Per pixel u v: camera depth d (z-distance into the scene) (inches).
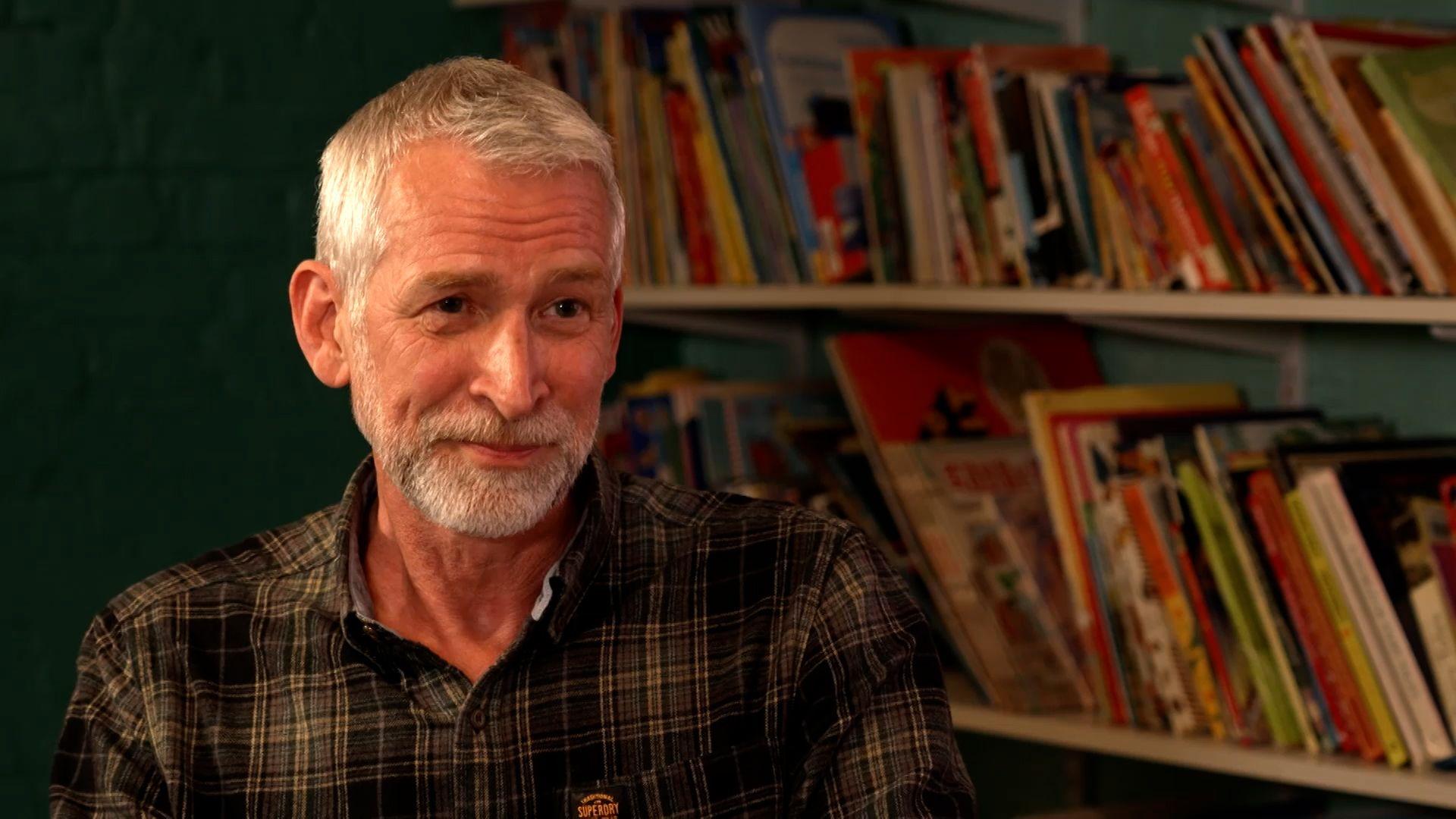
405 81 43.0
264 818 44.8
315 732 45.1
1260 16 71.5
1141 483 62.4
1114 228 64.4
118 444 82.9
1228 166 60.3
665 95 80.7
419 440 41.5
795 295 76.0
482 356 40.8
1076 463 65.2
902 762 43.4
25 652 81.0
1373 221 55.2
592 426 42.7
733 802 45.0
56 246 81.2
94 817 45.5
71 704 47.3
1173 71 75.0
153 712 45.9
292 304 46.0
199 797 45.1
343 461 89.5
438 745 44.6
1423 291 54.4
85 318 82.0
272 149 86.5
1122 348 79.5
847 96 79.5
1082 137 65.2
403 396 41.3
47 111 80.9
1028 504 71.5
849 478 77.1
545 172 40.6
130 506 83.3
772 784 45.3
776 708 45.6
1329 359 70.1
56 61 81.0
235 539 86.3
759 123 77.8
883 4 89.4
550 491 41.8
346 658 45.6
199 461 85.1
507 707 44.9
